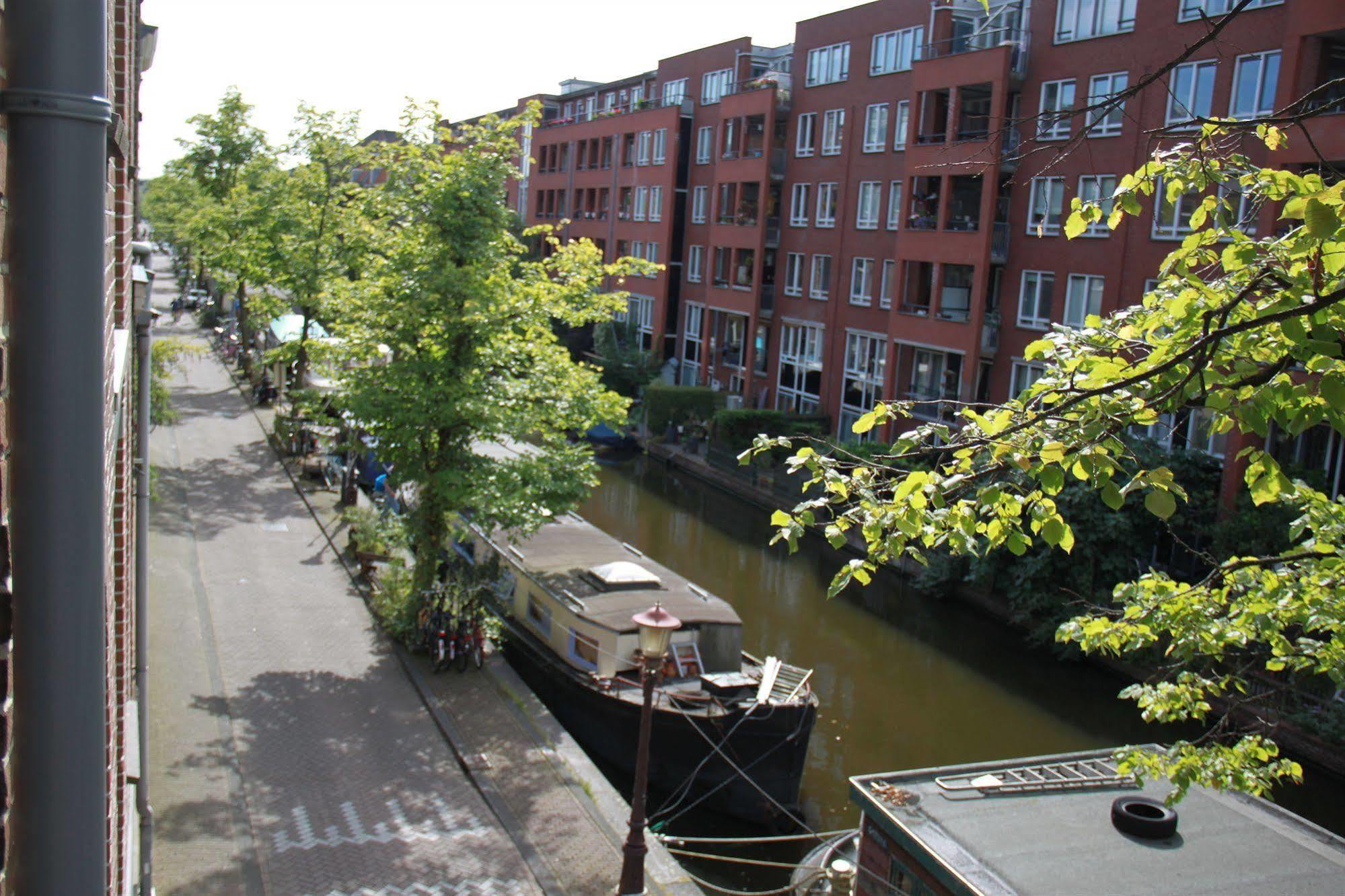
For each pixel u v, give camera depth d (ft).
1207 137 18.98
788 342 147.95
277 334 147.95
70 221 7.93
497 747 55.62
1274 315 15.02
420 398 62.34
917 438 17.61
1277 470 18.07
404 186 64.59
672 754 57.67
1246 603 23.90
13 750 8.35
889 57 128.36
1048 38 103.19
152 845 41.16
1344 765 61.67
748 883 51.98
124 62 23.13
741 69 167.02
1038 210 104.83
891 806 34.81
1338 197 13.12
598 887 44.21
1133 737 68.95
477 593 67.21
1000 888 29.91
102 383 8.30
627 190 196.44
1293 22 75.25
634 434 159.94
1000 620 89.66
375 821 47.67
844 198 135.33
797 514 17.65
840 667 79.30
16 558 8.10
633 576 67.62
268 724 56.13
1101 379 17.17
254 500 100.73
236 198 138.31
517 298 65.77
